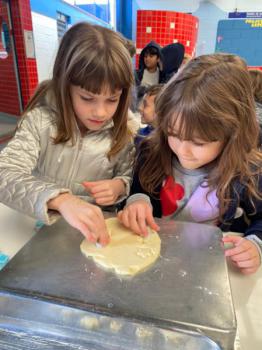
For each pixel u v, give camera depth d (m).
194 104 0.47
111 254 0.36
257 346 0.33
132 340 0.28
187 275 0.33
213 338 0.26
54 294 0.29
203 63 0.51
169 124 0.50
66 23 2.97
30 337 0.30
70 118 0.62
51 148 0.68
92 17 3.49
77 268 0.34
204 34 4.40
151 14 2.96
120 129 0.68
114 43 0.54
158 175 0.66
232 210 0.61
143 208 0.49
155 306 0.28
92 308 0.28
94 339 0.29
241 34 3.60
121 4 4.58
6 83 2.56
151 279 0.32
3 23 2.29
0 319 0.31
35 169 0.73
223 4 4.27
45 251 0.37
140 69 2.40
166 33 3.05
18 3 2.23
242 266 0.44
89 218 0.41
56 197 0.46
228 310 0.28
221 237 0.42
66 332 0.30
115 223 0.47
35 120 0.66
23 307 0.30
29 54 2.43
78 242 0.39
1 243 0.51
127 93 0.64
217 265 0.35
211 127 0.47
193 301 0.29
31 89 2.51
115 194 0.61
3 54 2.31
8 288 0.30
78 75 0.51
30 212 0.46
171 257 0.37
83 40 0.52
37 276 0.32
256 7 4.21
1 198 0.50
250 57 3.64
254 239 0.50
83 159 0.70
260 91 1.24
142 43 3.10
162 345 0.27
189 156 0.51
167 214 0.68
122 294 0.30
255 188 0.59
